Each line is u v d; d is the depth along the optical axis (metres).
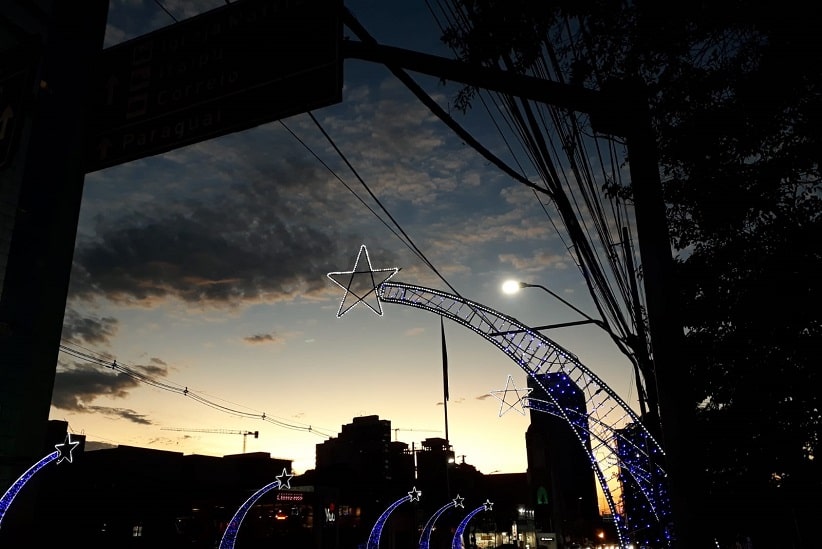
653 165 5.01
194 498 42.44
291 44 5.25
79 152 6.04
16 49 5.99
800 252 5.54
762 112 5.10
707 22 4.54
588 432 16.16
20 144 6.34
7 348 6.04
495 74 5.07
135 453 45.12
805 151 5.22
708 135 5.47
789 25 4.41
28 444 5.94
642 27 4.75
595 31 4.91
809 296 5.55
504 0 4.86
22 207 6.35
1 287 6.21
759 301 5.87
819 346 5.64
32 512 6.46
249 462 55.56
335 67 5.03
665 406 4.55
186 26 5.79
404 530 68.81
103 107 5.99
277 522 48.47
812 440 6.59
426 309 17.20
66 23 6.23
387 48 5.13
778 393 6.34
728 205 5.86
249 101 5.31
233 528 37.78
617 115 5.10
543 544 91.00
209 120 5.47
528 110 6.58
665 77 5.29
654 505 14.30
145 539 37.66
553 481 91.50
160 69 5.82
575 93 5.06
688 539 4.28
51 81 6.14
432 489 84.50
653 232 4.88
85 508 34.69
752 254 6.03
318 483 55.41
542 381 16.59
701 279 6.41
